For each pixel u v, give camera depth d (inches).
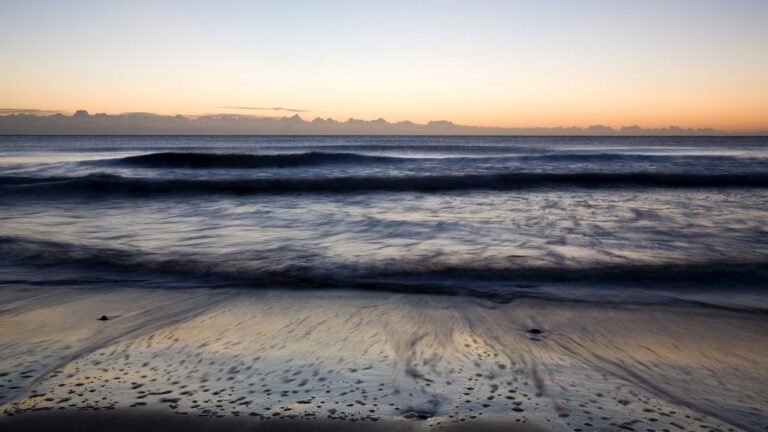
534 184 600.7
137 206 433.4
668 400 105.0
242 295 185.9
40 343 135.2
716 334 148.7
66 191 496.7
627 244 278.5
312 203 458.3
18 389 106.2
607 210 408.5
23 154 1344.7
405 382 111.0
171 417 94.6
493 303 177.5
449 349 133.1
